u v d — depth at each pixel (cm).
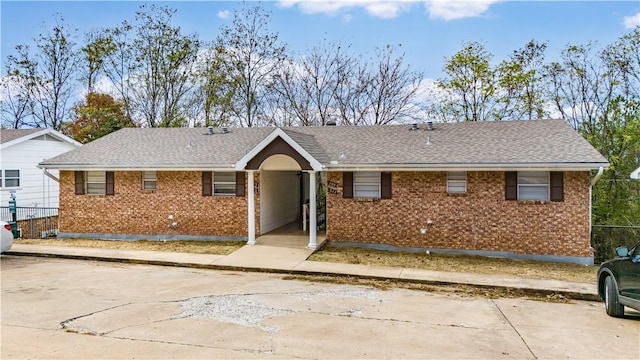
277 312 812
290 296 944
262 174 1644
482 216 1411
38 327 710
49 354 591
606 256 1432
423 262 1307
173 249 1466
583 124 2269
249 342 646
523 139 1489
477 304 912
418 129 1753
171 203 1644
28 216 2012
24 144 2131
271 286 1042
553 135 1491
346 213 1530
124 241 1633
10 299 891
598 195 1902
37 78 3300
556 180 1347
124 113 3141
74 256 1371
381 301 916
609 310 823
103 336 667
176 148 1750
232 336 673
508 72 2664
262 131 1912
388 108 2920
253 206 1502
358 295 966
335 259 1330
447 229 1441
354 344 646
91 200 1700
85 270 1209
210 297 919
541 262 1334
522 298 976
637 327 758
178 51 3019
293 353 605
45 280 1077
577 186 1332
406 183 1475
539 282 1073
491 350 634
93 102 3191
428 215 1457
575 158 1291
